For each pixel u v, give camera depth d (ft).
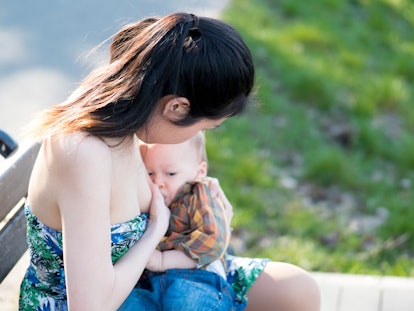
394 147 35.91
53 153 12.14
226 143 33.37
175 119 12.42
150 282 14.43
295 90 39.01
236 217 28.40
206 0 49.42
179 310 13.75
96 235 12.05
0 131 15.55
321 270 26.11
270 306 15.03
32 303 13.74
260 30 45.83
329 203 31.17
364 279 21.75
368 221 29.91
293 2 51.44
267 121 36.11
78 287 12.00
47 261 13.26
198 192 14.89
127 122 12.00
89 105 12.11
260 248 27.17
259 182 31.24
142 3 46.01
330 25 49.32
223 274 14.79
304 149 34.60
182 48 12.06
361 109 38.40
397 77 44.29
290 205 30.17
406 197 32.12
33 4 45.24
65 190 12.07
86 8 45.01
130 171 12.89
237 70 12.34
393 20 54.54
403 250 27.81
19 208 15.57
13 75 36.94
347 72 42.70
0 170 14.32
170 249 14.60
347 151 35.32
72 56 39.14
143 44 12.17
